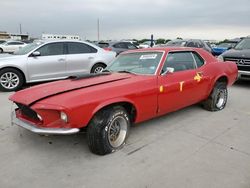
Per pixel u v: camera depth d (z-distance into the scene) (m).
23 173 3.22
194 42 16.22
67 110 3.17
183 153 3.73
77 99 3.29
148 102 4.07
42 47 8.15
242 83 9.52
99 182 3.04
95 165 3.40
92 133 3.48
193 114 5.48
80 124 3.32
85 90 3.52
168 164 3.42
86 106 3.31
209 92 5.45
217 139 4.23
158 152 3.76
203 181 3.04
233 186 2.95
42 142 4.07
